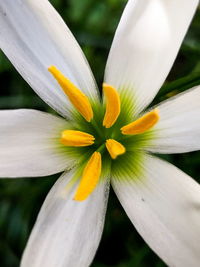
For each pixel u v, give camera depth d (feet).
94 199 0.39
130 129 0.39
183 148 0.39
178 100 0.39
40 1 0.39
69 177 0.40
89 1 0.60
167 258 0.37
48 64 0.40
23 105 0.58
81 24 0.59
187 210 0.38
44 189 0.53
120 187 0.40
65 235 0.38
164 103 0.40
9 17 0.39
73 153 0.40
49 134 0.40
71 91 0.38
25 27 0.39
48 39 0.39
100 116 0.42
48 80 0.40
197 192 0.38
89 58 0.59
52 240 0.38
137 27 0.39
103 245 0.55
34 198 0.54
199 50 0.55
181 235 0.37
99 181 0.40
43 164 0.39
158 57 0.39
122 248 0.55
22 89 0.59
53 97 0.40
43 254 0.37
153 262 0.53
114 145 0.39
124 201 0.39
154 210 0.38
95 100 0.41
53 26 0.39
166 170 0.39
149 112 0.38
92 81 0.41
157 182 0.39
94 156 0.39
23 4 0.39
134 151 0.41
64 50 0.40
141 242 0.55
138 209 0.39
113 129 0.42
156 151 0.40
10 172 0.38
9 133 0.38
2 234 0.55
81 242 0.38
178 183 0.38
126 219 0.55
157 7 0.38
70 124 0.41
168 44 0.39
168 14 0.38
